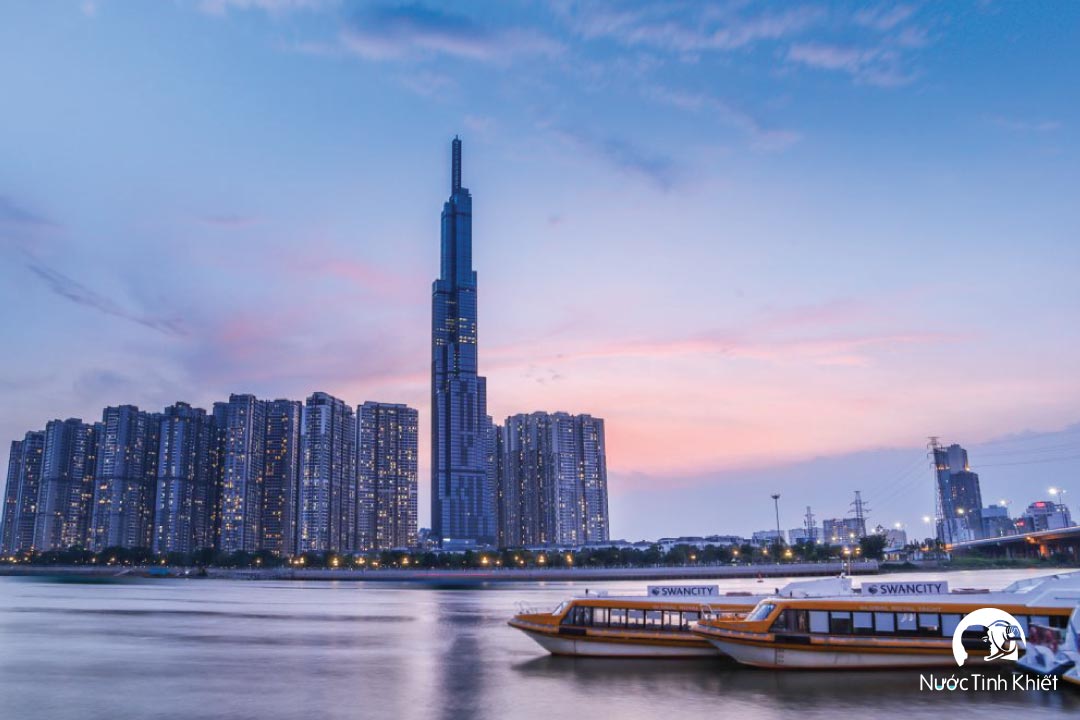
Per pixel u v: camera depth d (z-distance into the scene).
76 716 49.00
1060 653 51.84
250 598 197.38
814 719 44.38
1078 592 54.75
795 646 57.22
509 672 62.47
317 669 66.19
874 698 48.91
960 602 56.19
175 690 56.94
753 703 48.22
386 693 54.69
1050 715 44.69
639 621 66.25
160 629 104.94
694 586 69.75
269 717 47.91
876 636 56.41
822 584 63.44
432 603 172.00
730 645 59.00
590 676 58.78
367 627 107.12
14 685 59.53
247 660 72.44
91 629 105.25
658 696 50.91
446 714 47.69
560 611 68.44
